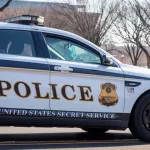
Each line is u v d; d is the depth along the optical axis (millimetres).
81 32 36469
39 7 37969
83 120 6965
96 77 7051
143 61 51688
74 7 37156
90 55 7234
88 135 8273
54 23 36688
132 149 6777
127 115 7305
